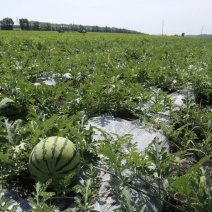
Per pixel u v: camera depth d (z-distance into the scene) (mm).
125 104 5422
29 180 3240
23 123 4391
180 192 2500
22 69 8102
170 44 22922
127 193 2465
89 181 2770
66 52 12688
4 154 3016
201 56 13109
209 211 2283
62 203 2854
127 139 3387
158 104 5086
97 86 5230
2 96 5398
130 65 8328
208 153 4195
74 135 3428
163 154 2824
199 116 4695
